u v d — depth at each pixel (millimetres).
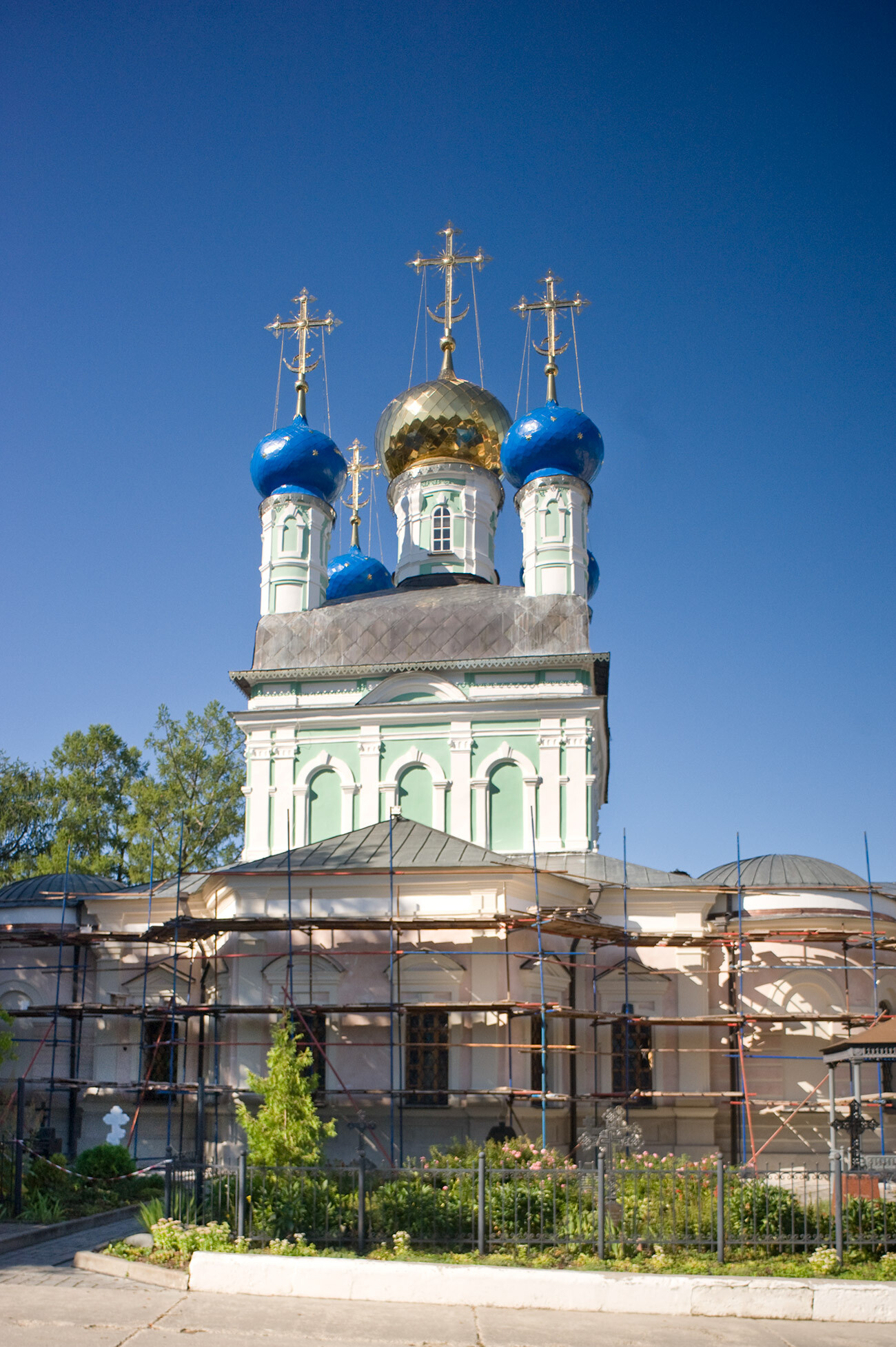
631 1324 14195
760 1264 16062
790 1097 30500
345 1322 13922
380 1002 27469
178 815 57094
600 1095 27531
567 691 37188
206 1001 31719
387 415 47406
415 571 45500
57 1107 32125
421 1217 16922
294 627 40188
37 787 58875
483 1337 13430
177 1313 14180
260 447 43844
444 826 36625
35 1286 15539
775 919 31547
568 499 40938
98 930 33781
